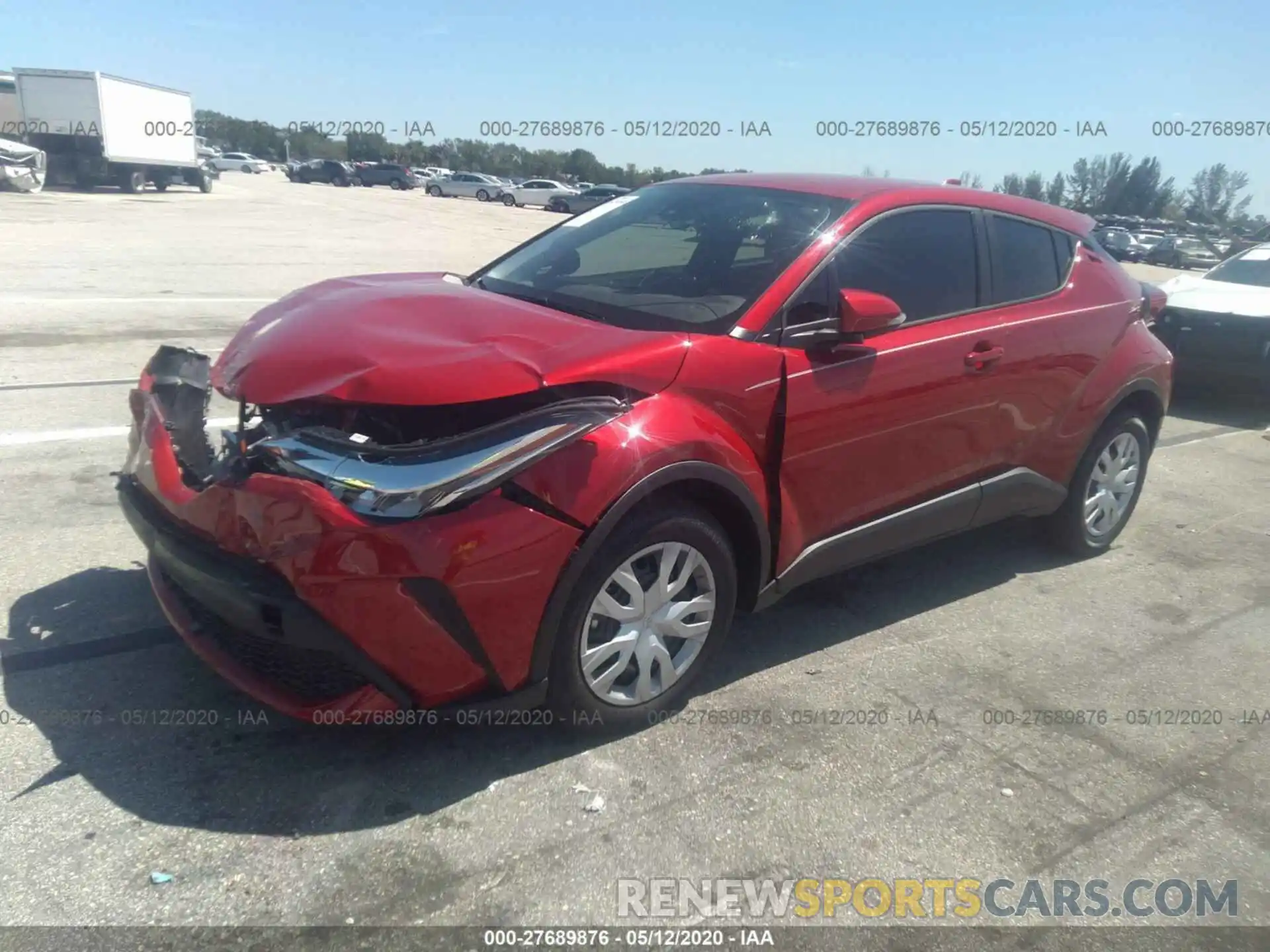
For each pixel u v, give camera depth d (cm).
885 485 386
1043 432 455
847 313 340
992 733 349
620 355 306
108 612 376
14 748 295
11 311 974
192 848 261
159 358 363
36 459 539
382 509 259
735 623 417
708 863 273
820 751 329
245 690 288
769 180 431
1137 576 502
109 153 3178
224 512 277
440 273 444
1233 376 877
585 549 287
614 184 5553
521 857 269
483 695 290
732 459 321
